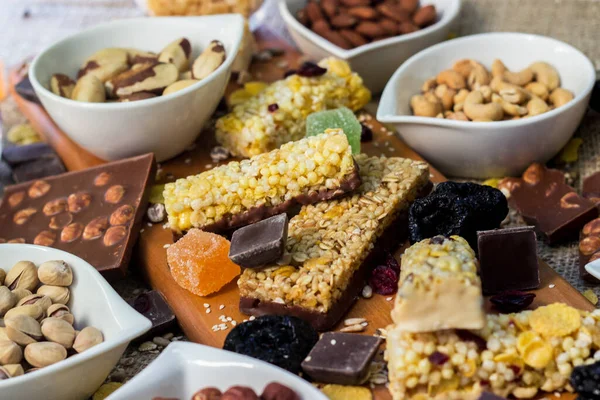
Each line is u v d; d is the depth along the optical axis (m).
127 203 0.59
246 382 0.48
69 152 0.67
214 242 0.55
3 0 0.85
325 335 0.50
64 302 0.53
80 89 0.62
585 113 0.65
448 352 0.48
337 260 0.53
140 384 0.48
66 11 0.83
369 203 0.56
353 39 0.70
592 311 0.51
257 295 0.53
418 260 0.49
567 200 0.58
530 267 0.53
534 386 0.49
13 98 0.75
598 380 0.47
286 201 0.56
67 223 0.59
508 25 0.70
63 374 0.49
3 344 0.50
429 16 0.69
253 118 0.62
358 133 0.60
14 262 0.55
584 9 0.67
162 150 0.63
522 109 0.61
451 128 0.60
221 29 0.65
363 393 0.49
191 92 0.60
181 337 0.55
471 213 0.54
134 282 0.59
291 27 0.71
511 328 0.49
